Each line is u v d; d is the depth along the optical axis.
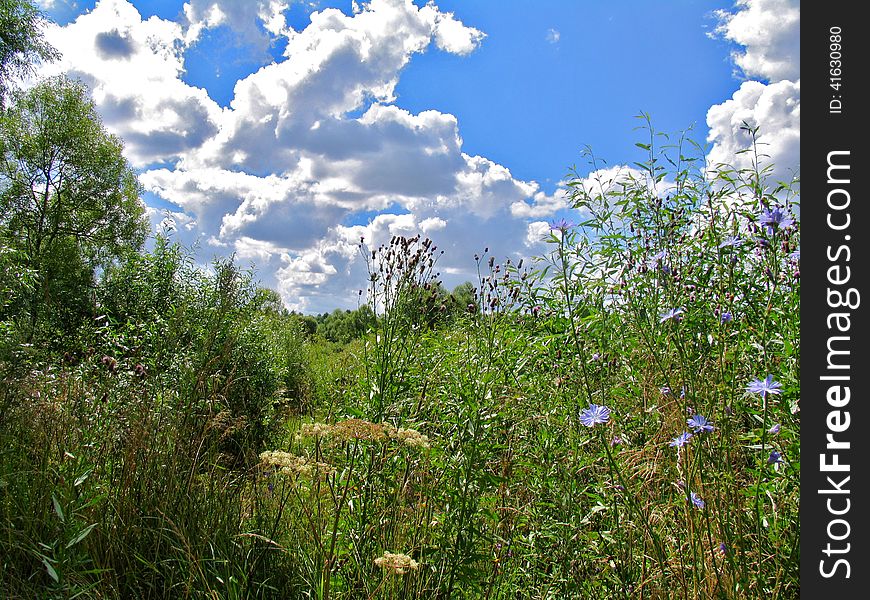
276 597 2.62
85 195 20.47
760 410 2.57
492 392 2.97
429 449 2.89
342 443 3.15
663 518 2.43
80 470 2.98
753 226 3.14
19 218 18.28
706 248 3.33
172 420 3.49
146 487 3.00
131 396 3.82
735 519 2.13
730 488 2.18
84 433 3.37
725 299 2.78
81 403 3.56
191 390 3.79
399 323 3.67
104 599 2.39
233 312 6.64
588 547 2.58
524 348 3.69
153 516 2.90
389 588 2.44
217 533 2.79
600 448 2.84
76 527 2.61
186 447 3.32
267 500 3.13
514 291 3.86
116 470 3.14
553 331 3.83
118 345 5.51
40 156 19.70
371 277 3.74
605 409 2.37
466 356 3.72
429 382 3.60
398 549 2.61
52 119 20.12
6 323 4.33
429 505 2.74
